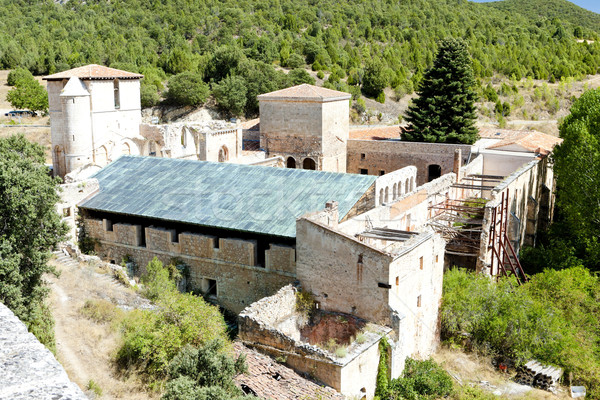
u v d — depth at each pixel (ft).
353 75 425.28
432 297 107.65
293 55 456.04
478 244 148.46
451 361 105.40
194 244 120.57
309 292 99.86
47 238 89.66
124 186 140.15
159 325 86.99
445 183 164.86
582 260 161.07
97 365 82.43
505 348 111.45
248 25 586.45
